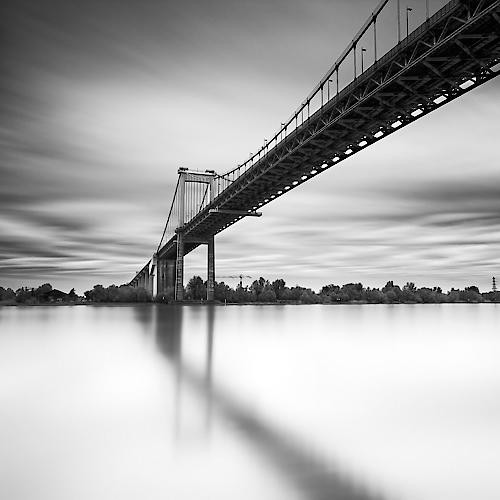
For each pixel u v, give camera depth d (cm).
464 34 2617
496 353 1504
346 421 663
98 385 934
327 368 1174
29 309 7281
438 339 2036
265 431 615
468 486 439
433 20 2756
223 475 464
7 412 714
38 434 596
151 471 474
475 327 2953
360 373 1093
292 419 671
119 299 12638
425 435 593
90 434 596
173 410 721
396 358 1375
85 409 729
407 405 759
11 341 1870
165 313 5528
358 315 5200
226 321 3609
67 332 2352
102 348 1623
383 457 513
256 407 751
